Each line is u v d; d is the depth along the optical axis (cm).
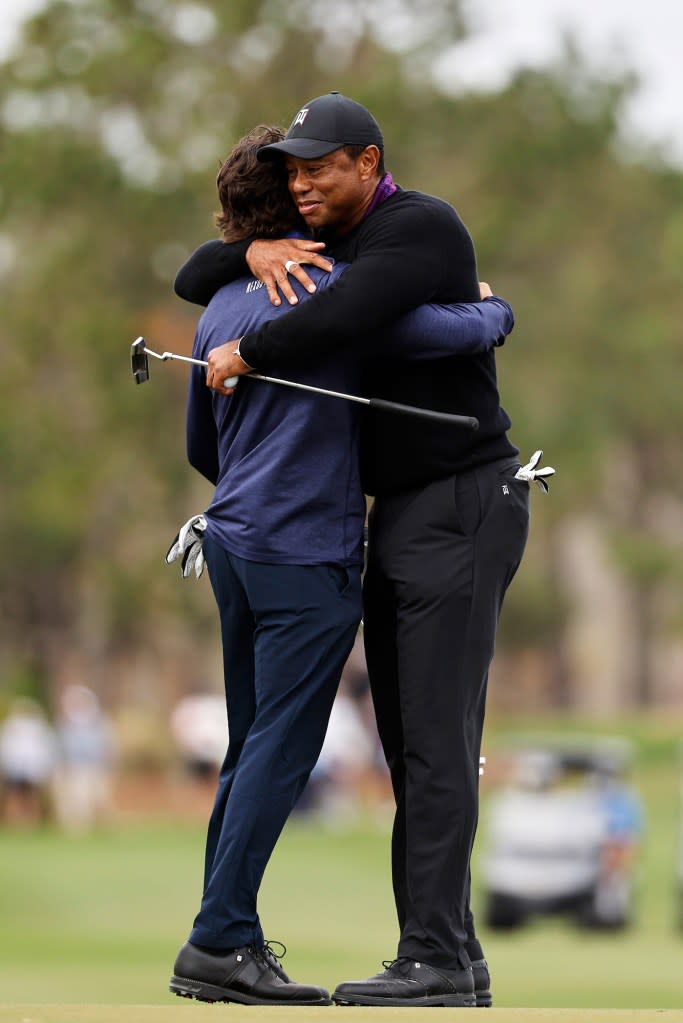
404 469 1914
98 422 15525
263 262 1891
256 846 1867
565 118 15175
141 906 7000
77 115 15012
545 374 15712
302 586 1880
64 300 15038
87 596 18225
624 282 16262
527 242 15350
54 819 11606
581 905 6794
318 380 1875
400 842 1978
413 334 1858
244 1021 1538
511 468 1945
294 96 15175
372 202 1894
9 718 12362
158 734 15288
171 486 15438
